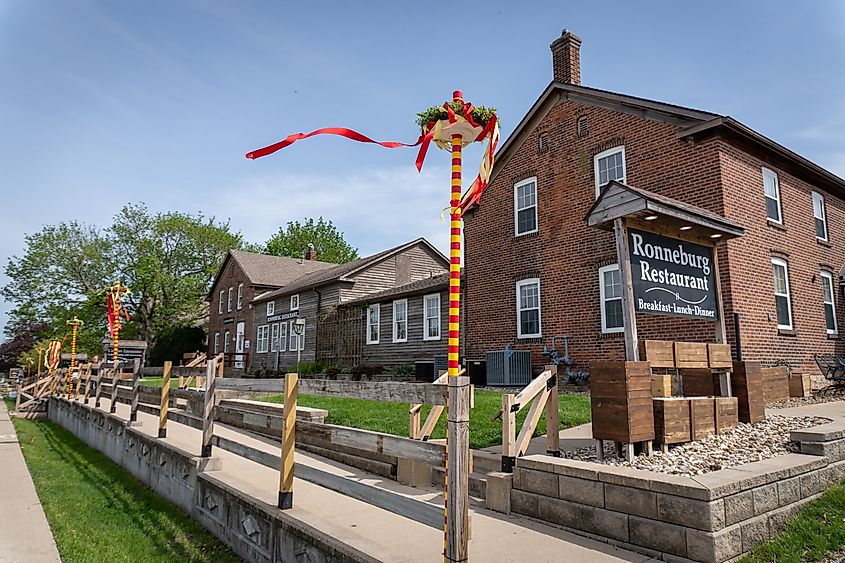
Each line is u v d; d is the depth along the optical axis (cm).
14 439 1405
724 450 518
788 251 1303
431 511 346
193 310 4534
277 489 586
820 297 1395
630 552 391
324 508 525
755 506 395
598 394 518
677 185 1211
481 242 1662
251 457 568
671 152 1227
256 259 3781
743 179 1197
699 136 1178
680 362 582
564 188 1439
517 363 1464
